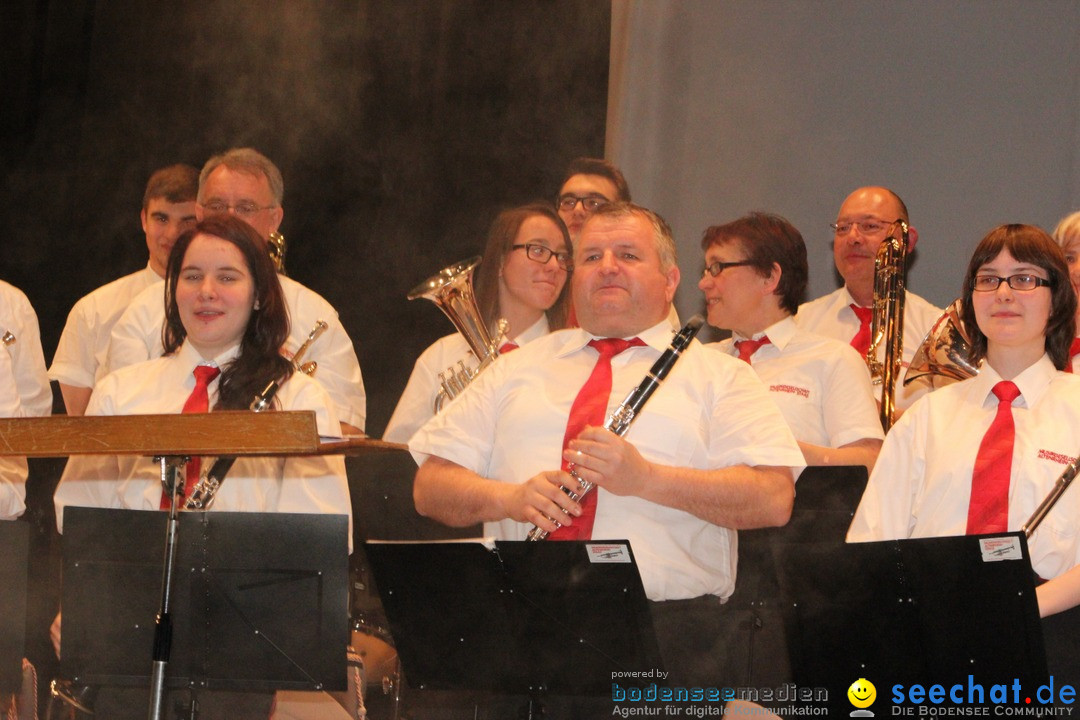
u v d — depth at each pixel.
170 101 13.70
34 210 13.60
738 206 12.23
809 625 5.70
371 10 13.59
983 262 6.66
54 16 13.58
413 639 5.98
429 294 8.77
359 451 5.91
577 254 7.16
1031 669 5.29
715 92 12.37
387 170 13.53
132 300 10.20
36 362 9.12
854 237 10.30
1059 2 11.13
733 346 9.19
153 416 5.18
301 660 5.79
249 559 5.76
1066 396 6.47
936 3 11.59
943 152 11.48
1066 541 6.16
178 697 6.27
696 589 6.47
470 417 7.05
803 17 12.09
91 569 5.84
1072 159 11.00
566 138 13.36
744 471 6.45
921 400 6.79
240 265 7.09
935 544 5.39
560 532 6.44
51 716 7.39
